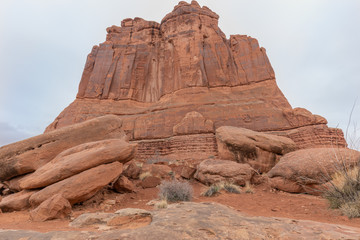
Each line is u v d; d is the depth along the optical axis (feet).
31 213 20.34
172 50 117.08
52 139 36.45
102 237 10.98
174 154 75.20
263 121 79.00
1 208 24.23
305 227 13.10
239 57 107.55
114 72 116.98
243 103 87.66
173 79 106.63
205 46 112.68
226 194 32.81
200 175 42.22
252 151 53.67
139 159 76.74
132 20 142.51
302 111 74.59
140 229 12.21
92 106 103.76
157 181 39.22
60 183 23.94
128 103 107.76
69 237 11.05
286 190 32.35
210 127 80.07
